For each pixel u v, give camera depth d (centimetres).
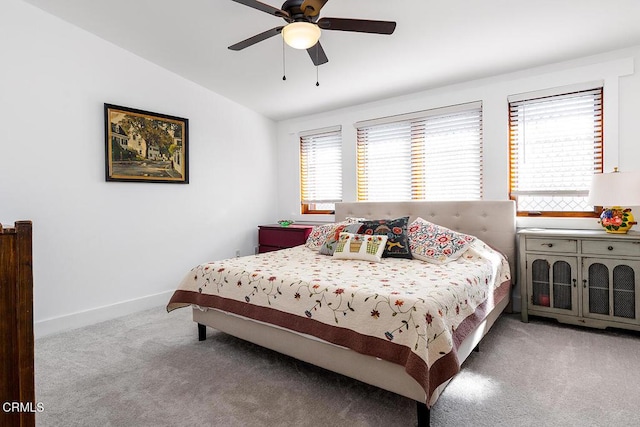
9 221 263
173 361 229
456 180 359
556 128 311
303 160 481
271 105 440
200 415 170
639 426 155
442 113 361
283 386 197
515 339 256
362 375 175
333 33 269
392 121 394
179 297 264
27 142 271
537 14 236
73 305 296
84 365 224
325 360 190
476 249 276
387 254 289
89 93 304
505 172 328
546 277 283
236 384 199
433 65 315
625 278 254
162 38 305
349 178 429
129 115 329
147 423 164
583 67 292
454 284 196
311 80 361
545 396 180
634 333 264
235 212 438
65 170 291
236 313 228
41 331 276
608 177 255
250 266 252
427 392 142
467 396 181
